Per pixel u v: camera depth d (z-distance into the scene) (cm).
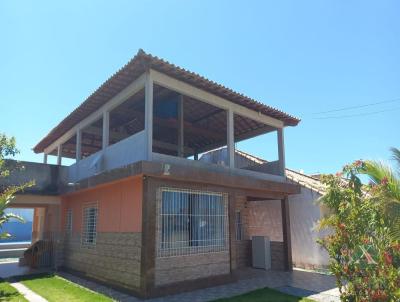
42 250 1405
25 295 881
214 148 1773
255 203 1569
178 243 924
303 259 1354
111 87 1048
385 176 611
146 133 927
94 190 1166
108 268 999
